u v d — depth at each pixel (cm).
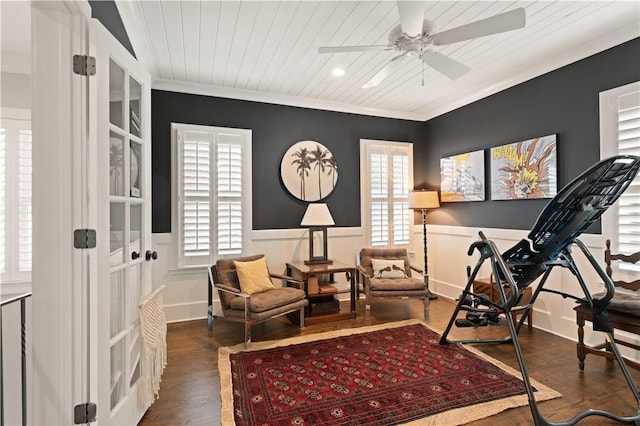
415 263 515
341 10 246
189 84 387
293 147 441
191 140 391
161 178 383
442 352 295
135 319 209
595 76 301
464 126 448
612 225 287
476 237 423
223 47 301
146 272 226
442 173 484
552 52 317
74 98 161
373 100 450
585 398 224
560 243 223
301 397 228
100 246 166
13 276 299
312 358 286
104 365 168
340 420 204
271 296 333
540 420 186
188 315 391
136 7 240
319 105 451
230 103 412
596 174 183
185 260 387
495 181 399
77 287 161
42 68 158
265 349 304
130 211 208
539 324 351
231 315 326
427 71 356
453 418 205
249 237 416
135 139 212
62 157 160
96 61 165
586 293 230
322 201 459
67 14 160
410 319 385
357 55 319
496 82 390
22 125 304
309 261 415
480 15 254
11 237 301
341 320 384
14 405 281
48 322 158
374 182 481
